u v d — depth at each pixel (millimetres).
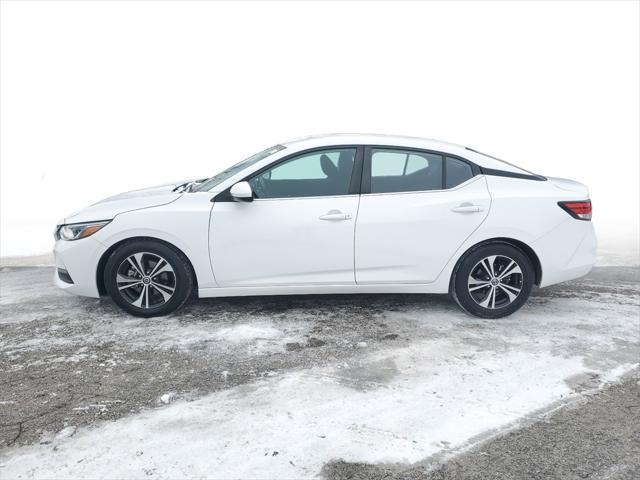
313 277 3689
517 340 3424
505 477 2031
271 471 2053
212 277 3666
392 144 3703
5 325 3777
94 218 3625
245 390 2729
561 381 2834
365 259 3658
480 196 3662
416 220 3613
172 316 3859
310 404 2580
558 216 3713
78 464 2092
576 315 3961
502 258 3736
